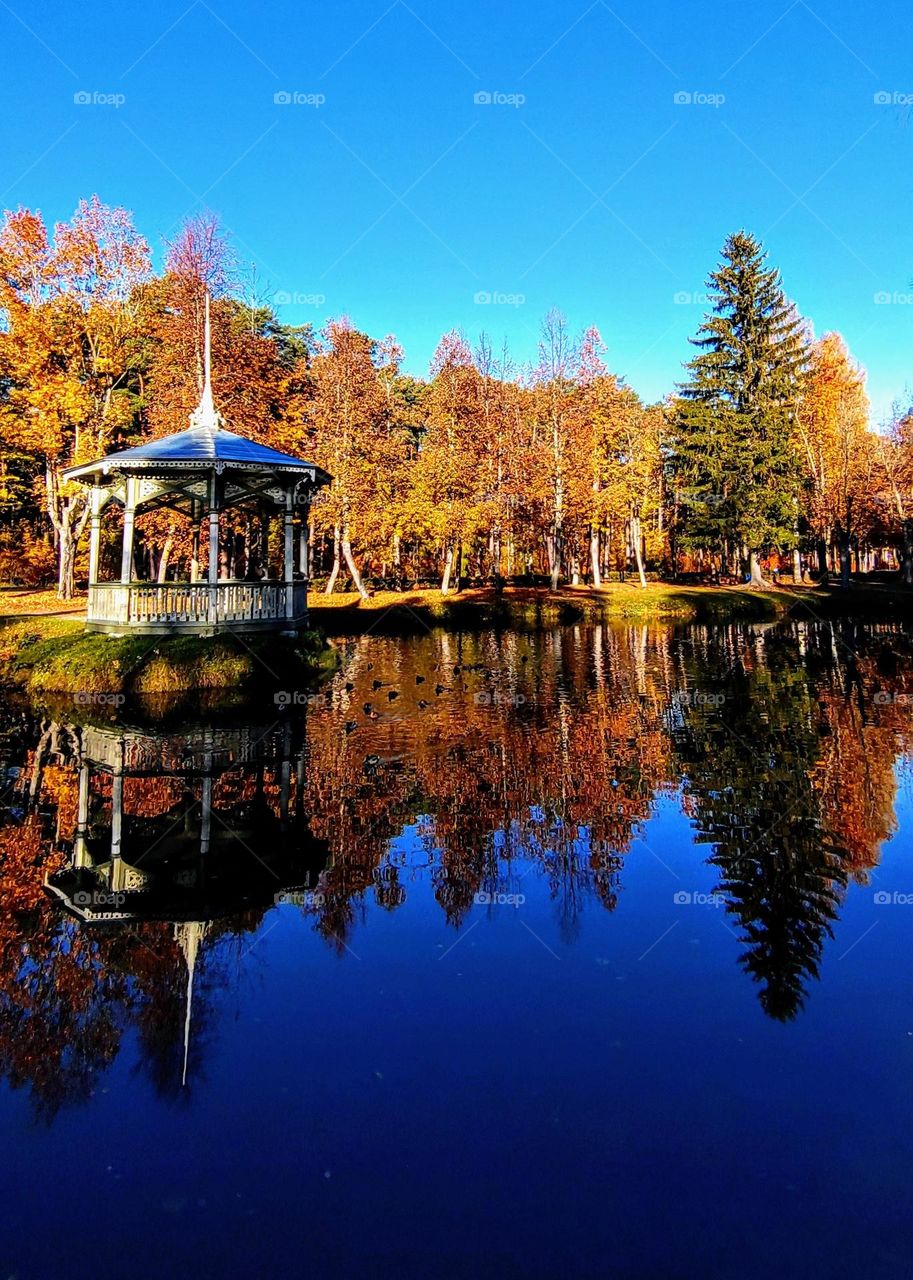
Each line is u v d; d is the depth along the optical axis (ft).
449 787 25.17
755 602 105.81
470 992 12.81
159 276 85.10
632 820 21.76
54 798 24.21
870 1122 9.52
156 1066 10.85
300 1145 9.27
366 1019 12.01
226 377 83.05
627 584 129.90
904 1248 7.66
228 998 12.67
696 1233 7.89
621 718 36.68
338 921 15.53
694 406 128.16
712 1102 9.91
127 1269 7.57
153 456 47.42
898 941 14.46
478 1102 9.97
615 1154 8.99
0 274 74.13
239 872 18.22
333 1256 7.67
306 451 99.81
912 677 49.34
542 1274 7.42
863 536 142.00
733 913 15.84
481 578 149.28
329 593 108.88
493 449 113.39
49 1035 11.69
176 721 36.70
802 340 133.39
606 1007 12.30
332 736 33.06
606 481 119.96
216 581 49.42
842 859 18.67
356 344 105.50
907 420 123.44
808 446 131.34
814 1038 11.35
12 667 48.49
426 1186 8.58
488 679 50.06
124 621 48.78
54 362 79.20
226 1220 8.17
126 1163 9.05
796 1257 7.57
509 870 18.26
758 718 36.32
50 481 85.40
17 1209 8.39
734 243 128.98
